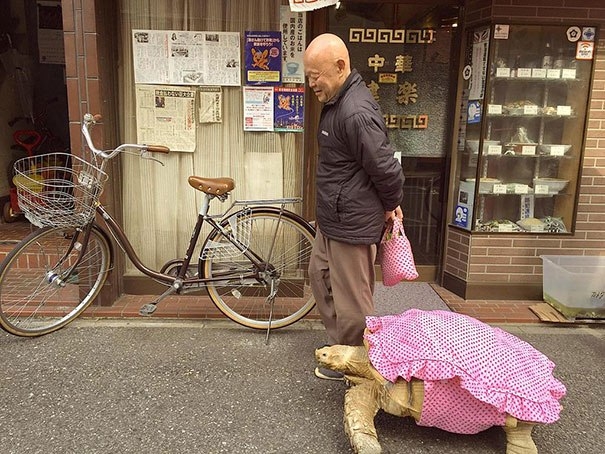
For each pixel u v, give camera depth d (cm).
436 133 452
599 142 414
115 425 257
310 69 261
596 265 407
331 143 268
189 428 257
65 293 397
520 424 233
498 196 433
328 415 271
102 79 367
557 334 372
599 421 270
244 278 351
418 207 463
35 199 324
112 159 385
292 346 344
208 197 346
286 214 357
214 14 380
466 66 427
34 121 633
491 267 423
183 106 393
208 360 323
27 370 306
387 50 437
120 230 350
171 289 353
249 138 402
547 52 406
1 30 609
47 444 243
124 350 333
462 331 243
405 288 456
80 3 351
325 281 302
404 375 233
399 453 244
